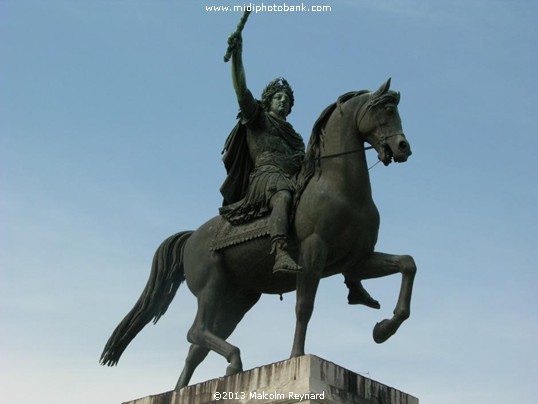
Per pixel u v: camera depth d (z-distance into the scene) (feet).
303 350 32.19
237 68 34.78
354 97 34.27
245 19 34.14
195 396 33.30
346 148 33.55
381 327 32.86
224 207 36.04
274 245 33.01
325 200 32.94
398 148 32.53
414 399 33.09
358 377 31.45
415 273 33.01
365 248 33.40
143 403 34.88
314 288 32.68
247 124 35.99
